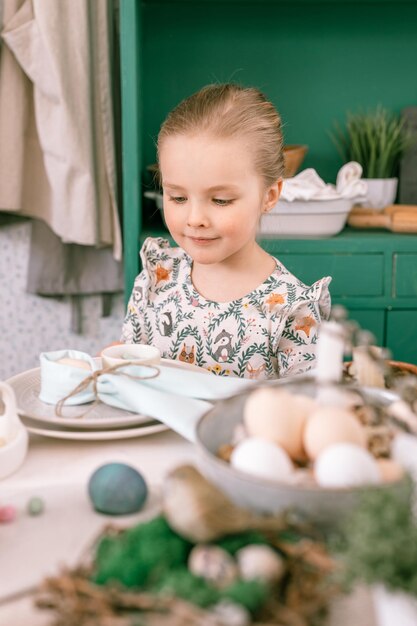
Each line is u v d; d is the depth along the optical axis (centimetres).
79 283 230
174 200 125
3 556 63
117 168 222
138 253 201
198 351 138
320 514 60
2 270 242
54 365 93
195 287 141
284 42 227
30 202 220
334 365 71
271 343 134
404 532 49
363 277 201
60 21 196
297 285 137
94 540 60
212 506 55
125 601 50
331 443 65
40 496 73
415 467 66
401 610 50
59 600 52
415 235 206
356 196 199
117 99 220
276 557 54
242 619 47
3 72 208
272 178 133
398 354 205
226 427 76
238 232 123
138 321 143
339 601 57
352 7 225
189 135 120
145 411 88
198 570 53
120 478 70
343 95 231
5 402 85
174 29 225
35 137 216
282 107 231
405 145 220
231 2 223
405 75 230
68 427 89
